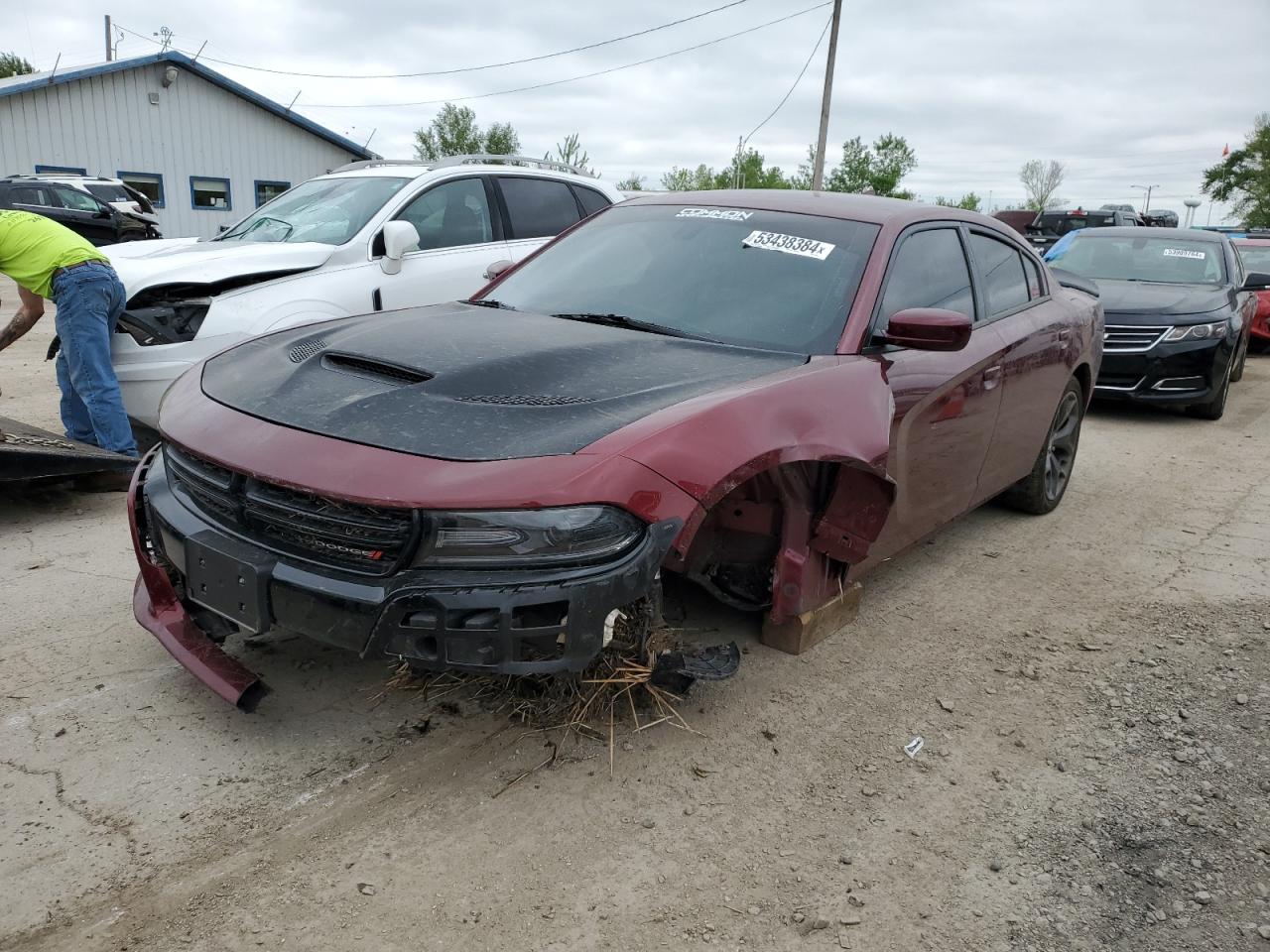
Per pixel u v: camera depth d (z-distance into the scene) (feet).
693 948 6.96
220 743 9.15
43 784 8.41
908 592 13.87
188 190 98.17
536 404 8.52
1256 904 7.63
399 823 8.14
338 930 6.95
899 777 9.20
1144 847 8.30
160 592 9.69
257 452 8.27
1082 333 17.02
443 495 7.47
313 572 7.95
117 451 16.94
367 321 11.37
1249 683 11.32
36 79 87.56
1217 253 31.30
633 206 14.24
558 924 7.11
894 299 11.65
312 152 106.01
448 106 134.41
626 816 8.38
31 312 17.56
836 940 7.11
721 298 11.57
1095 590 14.24
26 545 14.26
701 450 8.30
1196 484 20.75
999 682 11.20
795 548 10.27
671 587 11.16
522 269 13.73
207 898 7.20
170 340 17.94
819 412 9.48
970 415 12.99
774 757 9.41
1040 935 7.25
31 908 7.00
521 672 7.70
